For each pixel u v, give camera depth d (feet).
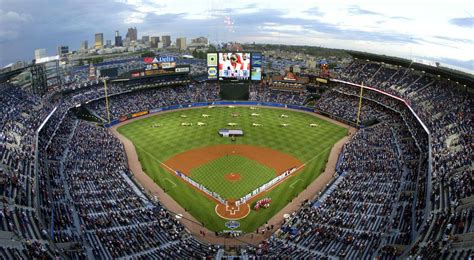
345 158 244.42
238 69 421.59
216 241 158.61
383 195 180.14
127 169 230.27
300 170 237.45
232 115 379.14
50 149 233.76
